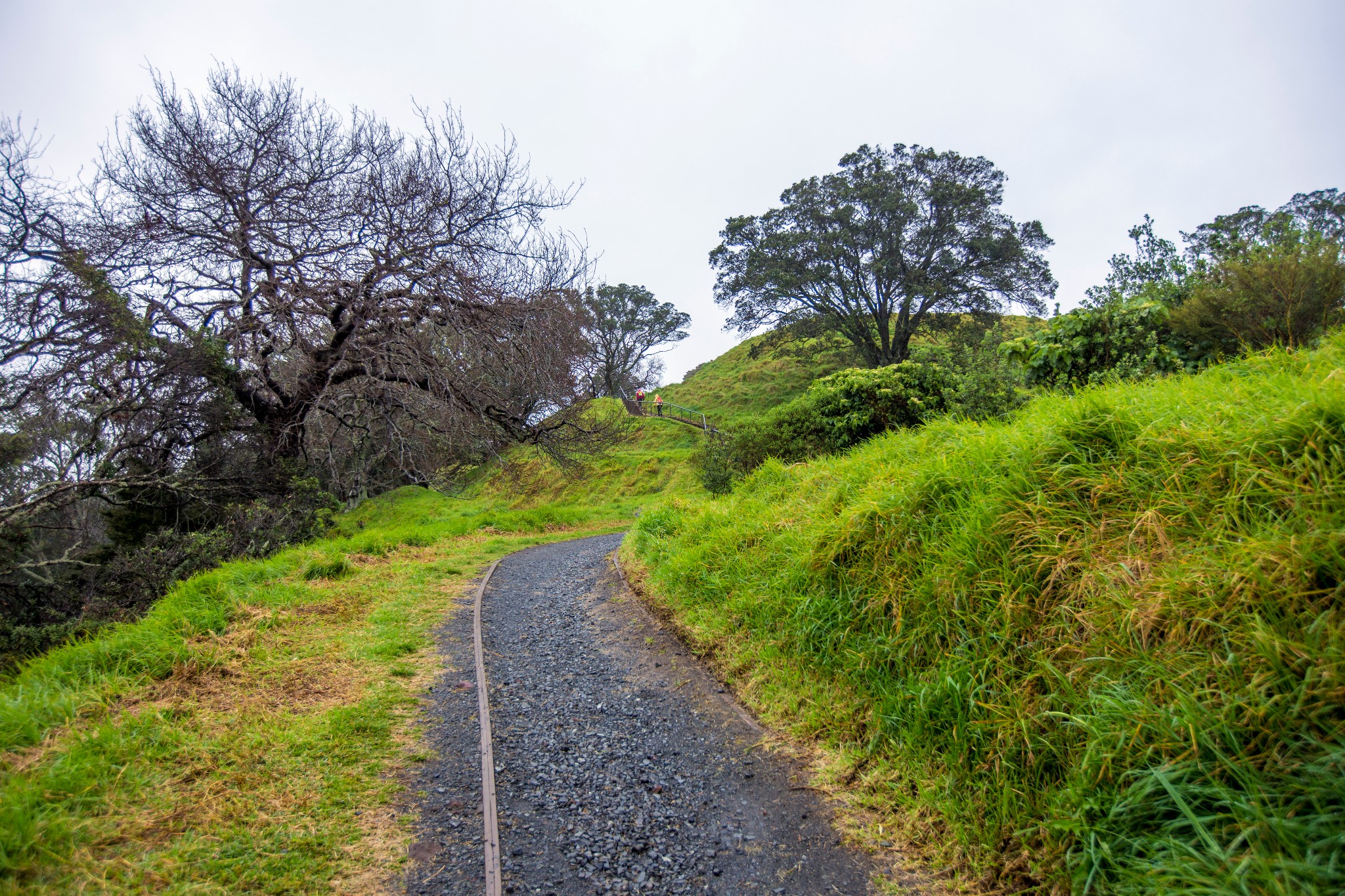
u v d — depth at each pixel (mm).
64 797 3268
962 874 2951
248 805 3469
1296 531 2842
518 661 6156
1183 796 2508
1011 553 3824
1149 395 4312
